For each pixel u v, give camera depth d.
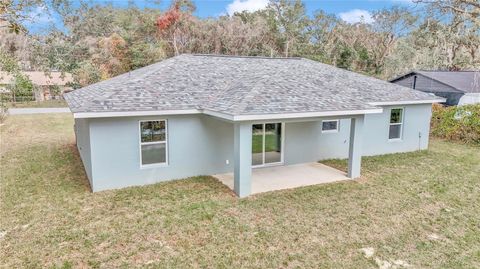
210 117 10.41
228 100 9.70
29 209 7.83
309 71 14.57
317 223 7.31
